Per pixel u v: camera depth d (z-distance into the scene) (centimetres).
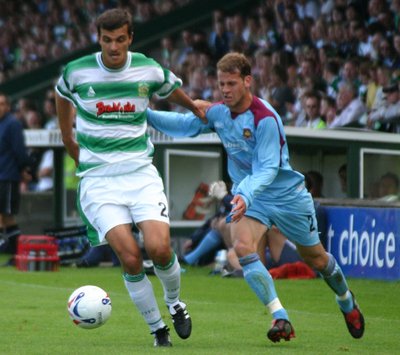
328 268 2478
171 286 2312
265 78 6019
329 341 2494
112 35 2241
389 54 5512
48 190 6581
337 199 4303
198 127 2514
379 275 4038
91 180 2303
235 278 4212
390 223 3984
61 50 8475
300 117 5566
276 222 2436
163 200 2300
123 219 2273
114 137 2294
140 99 2311
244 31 6675
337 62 5662
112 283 4072
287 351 2252
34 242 4734
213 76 6331
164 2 7956
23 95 8019
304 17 6231
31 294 3666
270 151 2362
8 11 9131
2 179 5156
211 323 2856
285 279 4119
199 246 4644
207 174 5216
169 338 2367
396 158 4844
